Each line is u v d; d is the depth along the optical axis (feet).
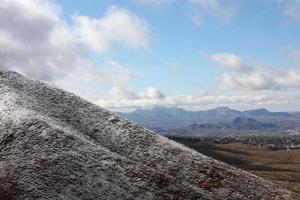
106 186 142.00
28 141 156.76
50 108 222.48
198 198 161.58
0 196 122.62
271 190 201.67
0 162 142.41
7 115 179.11
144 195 146.82
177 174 192.03
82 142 168.86
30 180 131.13
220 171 203.92
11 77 242.99
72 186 135.03
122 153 205.36
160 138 224.74
